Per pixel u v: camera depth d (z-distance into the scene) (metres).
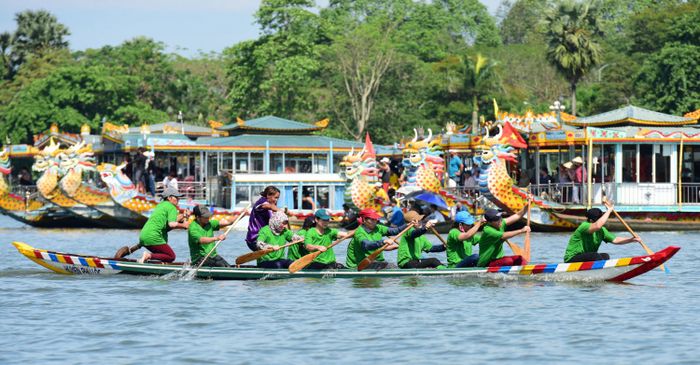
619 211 121.81
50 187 134.25
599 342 45.38
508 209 116.06
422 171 119.62
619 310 53.41
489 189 115.44
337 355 43.28
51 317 52.31
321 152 154.25
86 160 133.38
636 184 122.50
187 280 66.06
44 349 44.66
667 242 101.38
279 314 52.91
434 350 44.09
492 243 65.62
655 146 123.00
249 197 132.62
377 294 59.44
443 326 49.34
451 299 57.44
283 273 65.88
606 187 122.75
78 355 43.47
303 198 134.25
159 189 139.75
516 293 59.56
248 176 132.12
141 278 66.94
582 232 64.62
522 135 131.38
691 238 108.44
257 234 67.12
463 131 159.75
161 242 68.06
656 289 61.16
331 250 67.56
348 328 49.06
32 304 56.47
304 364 41.75
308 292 60.41
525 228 65.69
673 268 73.00
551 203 119.62
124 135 152.12
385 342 45.75
